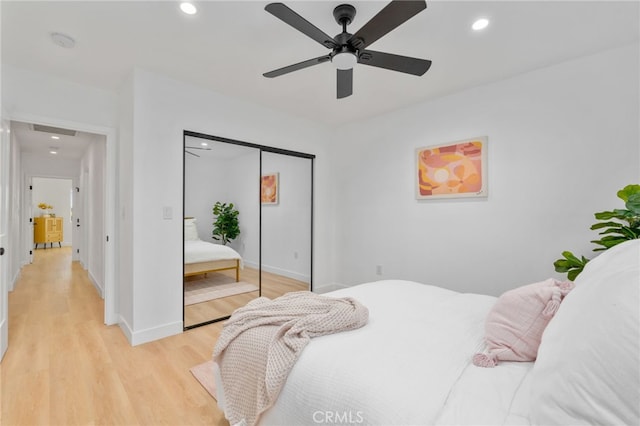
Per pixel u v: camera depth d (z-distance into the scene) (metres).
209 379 2.04
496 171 2.83
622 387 0.65
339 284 4.29
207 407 1.77
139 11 1.85
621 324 0.69
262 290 3.76
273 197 3.83
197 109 2.95
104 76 2.71
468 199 3.02
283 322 1.46
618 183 2.26
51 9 1.83
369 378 1.02
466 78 2.77
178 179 2.83
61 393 1.88
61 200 9.36
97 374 2.09
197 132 2.95
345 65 1.83
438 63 2.48
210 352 2.44
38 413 1.69
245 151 3.44
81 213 6.20
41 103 2.63
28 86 2.57
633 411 0.63
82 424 1.62
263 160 3.73
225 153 3.27
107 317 3.00
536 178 2.62
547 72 2.55
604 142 2.31
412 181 3.47
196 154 3.04
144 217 2.62
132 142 2.57
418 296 1.96
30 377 2.04
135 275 2.57
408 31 2.04
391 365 1.09
